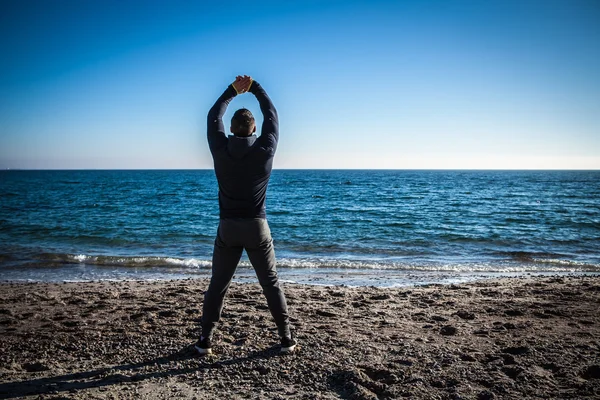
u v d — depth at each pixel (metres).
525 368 3.12
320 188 62.56
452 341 3.83
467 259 11.63
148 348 3.79
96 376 3.20
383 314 5.00
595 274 9.50
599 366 3.11
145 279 8.84
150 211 26.56
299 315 4.93
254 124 3.30
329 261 11.05
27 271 9.75
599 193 50.03
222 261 3.39
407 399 2.72
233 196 3.20
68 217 22.64
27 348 3.89
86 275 9.31
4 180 101.56
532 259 11.66
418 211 26.70
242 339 3.94
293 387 2.95
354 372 3.06
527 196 44.12
